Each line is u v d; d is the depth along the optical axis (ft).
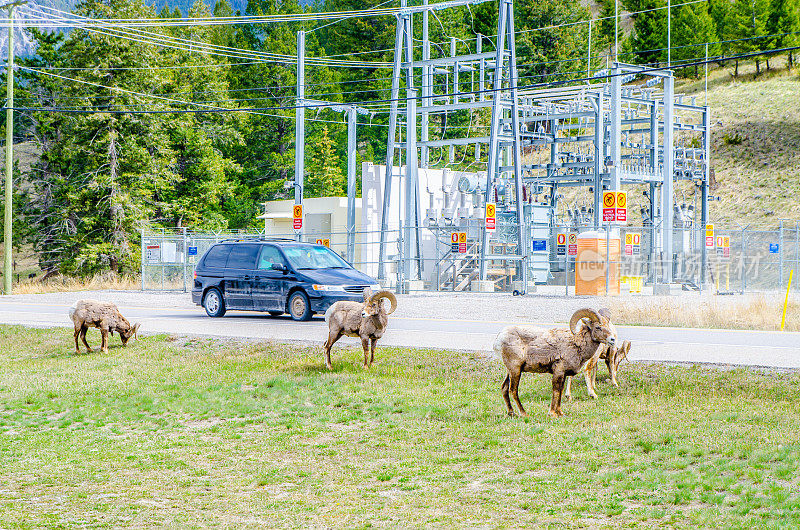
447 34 310.24
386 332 78.28
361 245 172.86
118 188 213.05
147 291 152.56
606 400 50.29
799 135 296.51
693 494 33.53
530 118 165.89
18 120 258.16
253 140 311.68
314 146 306.35
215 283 97.19
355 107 163.02
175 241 170.19
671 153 144.05
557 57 334.85
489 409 49.57
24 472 39.63
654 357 59.72
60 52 250.78
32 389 60.34
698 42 414.41
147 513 33.04
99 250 208.33
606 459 38.91
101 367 68.33
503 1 139.85
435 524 30.94
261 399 55.52
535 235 166.30
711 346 65.51
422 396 53.93
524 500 33.65
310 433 46.44
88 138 219.41
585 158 174.81
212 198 258.57
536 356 46.37
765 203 263.08
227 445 44.52
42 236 231.30
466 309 102.73
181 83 271.08
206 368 66.44
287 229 209.87
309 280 89.66
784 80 359.46
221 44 346.74
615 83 139.74
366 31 334.24
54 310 113.39
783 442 39.91
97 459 42.09
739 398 49.75
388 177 154.20
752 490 33.37
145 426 49.32
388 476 37.65
